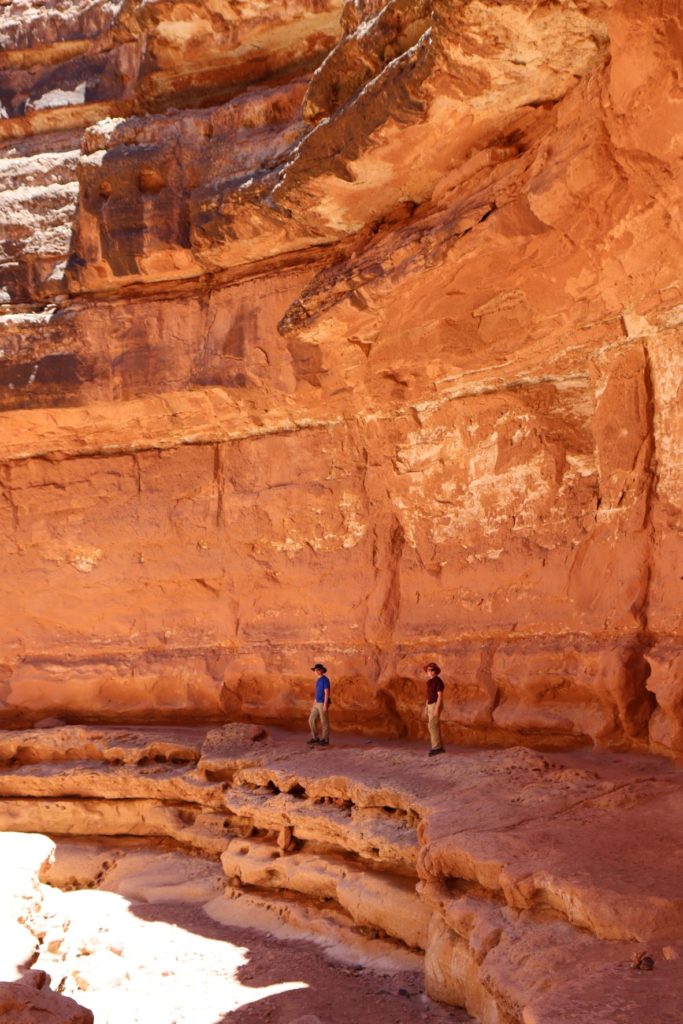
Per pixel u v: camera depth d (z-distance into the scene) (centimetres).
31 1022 609
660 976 551
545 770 953
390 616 1380
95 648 1678
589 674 1077
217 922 1073
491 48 863
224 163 1406
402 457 1398
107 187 1504
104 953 978
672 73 776
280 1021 789
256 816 1149
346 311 1180
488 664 1220
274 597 1527
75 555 1711
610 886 650
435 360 1273
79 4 1755
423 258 1068
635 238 977
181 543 1623
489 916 719
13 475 1762
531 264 1062
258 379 1416
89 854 1312
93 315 1543
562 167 909
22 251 1630
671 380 1049
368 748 1229
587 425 1204
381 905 927
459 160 1042
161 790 1338
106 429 1647
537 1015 527
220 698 1525
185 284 1514
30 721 1692
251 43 1538
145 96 1656
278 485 1534
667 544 1033
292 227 1274
